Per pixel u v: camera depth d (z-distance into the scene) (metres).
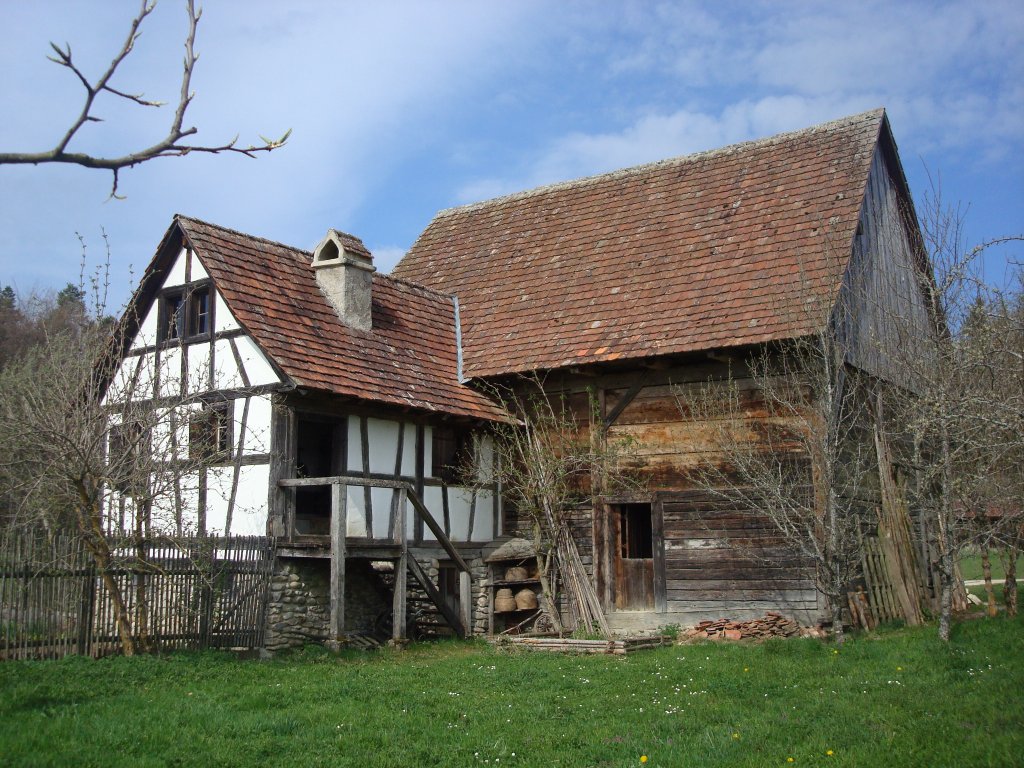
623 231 20.02
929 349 14.30
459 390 17.67
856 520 14.72
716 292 16.88
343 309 16.89
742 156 20.28
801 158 19.23
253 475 14.70
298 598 14.46
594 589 16.66
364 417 15.79
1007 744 7.78
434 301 19.72
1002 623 13.80
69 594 11.83
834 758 7.73
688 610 15.92
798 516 14.31
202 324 16.09
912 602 16.30
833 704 9.59
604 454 16.80
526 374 17.48
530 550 17.20
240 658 13.12
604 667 12.41
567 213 21.64
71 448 12.14
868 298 17.11
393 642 14.62
